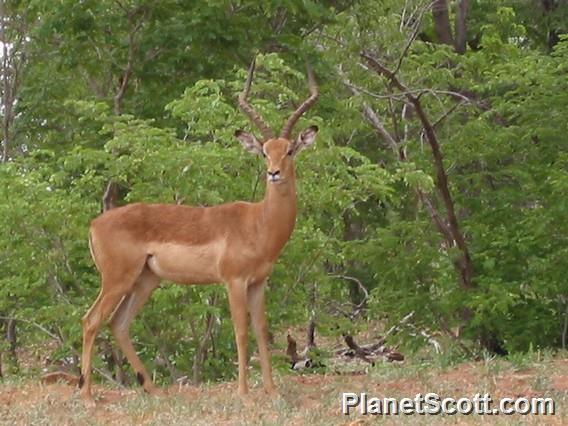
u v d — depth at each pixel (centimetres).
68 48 1816
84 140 1825
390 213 2166
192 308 1367
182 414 1062
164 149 1388
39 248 1446
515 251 1662
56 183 1498
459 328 1705
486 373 1233
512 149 1725
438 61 1900
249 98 1476
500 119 1922
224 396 1144
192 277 1140
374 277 1833
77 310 1430
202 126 1429
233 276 1112
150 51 1802
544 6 2438
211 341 1478
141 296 1181
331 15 1881
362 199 1507
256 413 1062
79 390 1148
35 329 1591
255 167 1431
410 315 1705
